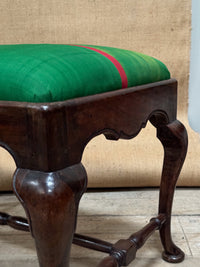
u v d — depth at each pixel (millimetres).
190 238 979
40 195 447
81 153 502
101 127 538
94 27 1442
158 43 1451
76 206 477
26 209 464
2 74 504
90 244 770
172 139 783
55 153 457
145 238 779
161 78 742
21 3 1423
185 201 1207
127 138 613
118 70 604
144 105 654
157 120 767
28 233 1034
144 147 1384
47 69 492
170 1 1408
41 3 1421
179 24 1428
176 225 1048
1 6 1428
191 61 1526
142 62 685
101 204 1208
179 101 1502
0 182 1294
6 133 483
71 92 500
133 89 616
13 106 467
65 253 478
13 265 873
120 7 1422
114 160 1308
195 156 1306
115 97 564
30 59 513
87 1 1419
